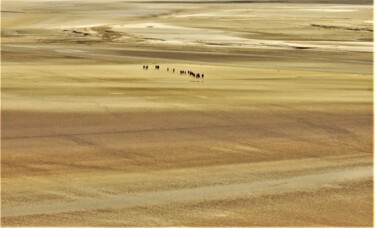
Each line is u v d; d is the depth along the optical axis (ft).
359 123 183.01
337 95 232.94
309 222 107.55
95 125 173.78
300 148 155.02
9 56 381.19
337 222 107.86
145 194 119.75
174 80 274.98
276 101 215.51
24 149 148.46
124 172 133.08
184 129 171.32
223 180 129.08
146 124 176.04
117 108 197.26
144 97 220.23
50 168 134.51
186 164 139.74
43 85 248.11
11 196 116.98
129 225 104.99
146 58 390.83
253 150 152.35
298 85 263.70
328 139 164.25
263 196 119.96
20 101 206.90
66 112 189.78
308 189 124.26
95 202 115.03
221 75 301.02
